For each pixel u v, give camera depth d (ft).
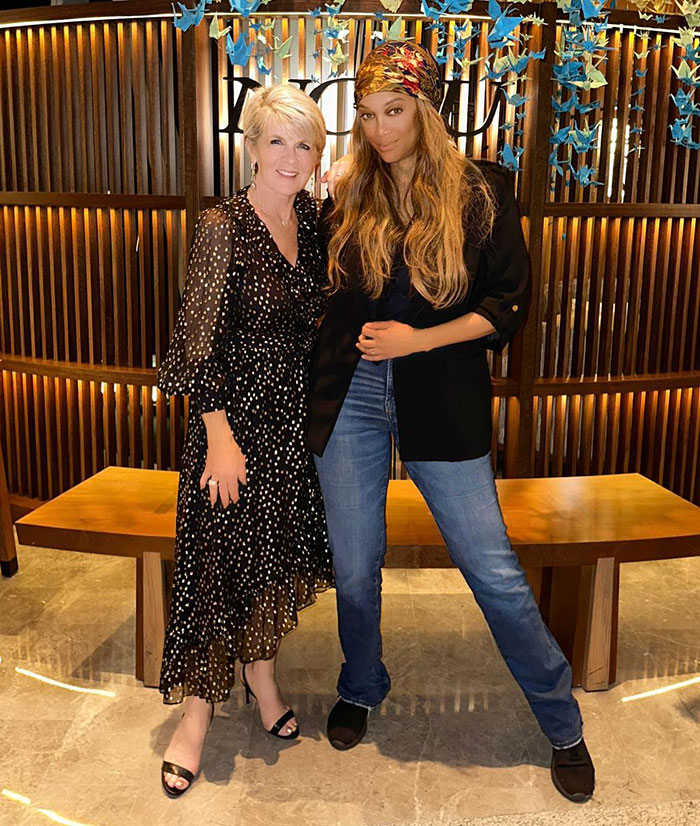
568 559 8.45
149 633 8.77
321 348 7.32
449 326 6.75
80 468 13.17
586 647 8.86
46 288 12.87
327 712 8.60
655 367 12.91
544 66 10.75
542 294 11.75
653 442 13.14
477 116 11.40
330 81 10.90
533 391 11.90
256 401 7.17
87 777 7.53
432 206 6.59
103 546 8.57
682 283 12.80
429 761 7.83
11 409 13.58
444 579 11.62
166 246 12.12
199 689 7.37
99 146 11.98
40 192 12.32
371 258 6.75
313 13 10.29
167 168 11.81
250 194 7.13
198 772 7.60
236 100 11.18
